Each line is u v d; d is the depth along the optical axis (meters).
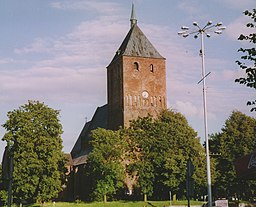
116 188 78.19
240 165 19.72
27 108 72.19
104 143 78.62
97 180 76.50
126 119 92.12
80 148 114.94
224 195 78.12
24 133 69.81
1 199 66.31
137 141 78.88
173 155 73.44
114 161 77.12
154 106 94.94
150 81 95.62
